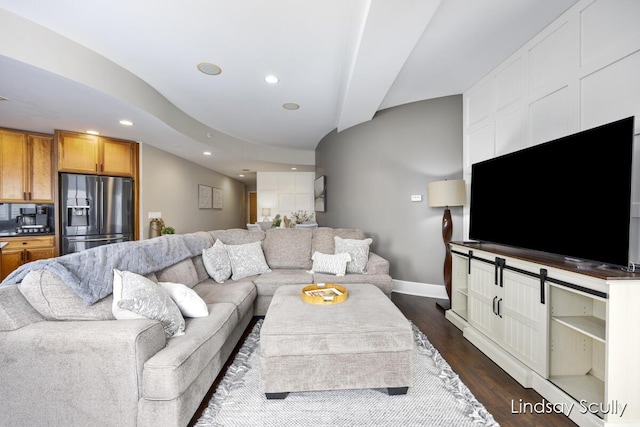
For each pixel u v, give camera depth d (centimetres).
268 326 164
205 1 179
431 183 302
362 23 183
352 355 159
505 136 258
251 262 297
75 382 122
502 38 224
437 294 351
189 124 402
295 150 643
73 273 148
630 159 132
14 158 353
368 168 405
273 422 143
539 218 186
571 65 189
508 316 194
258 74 281
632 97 155
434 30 212
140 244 209
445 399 160
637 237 156
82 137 370
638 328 128
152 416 122
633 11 154
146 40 222
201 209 651
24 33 194
